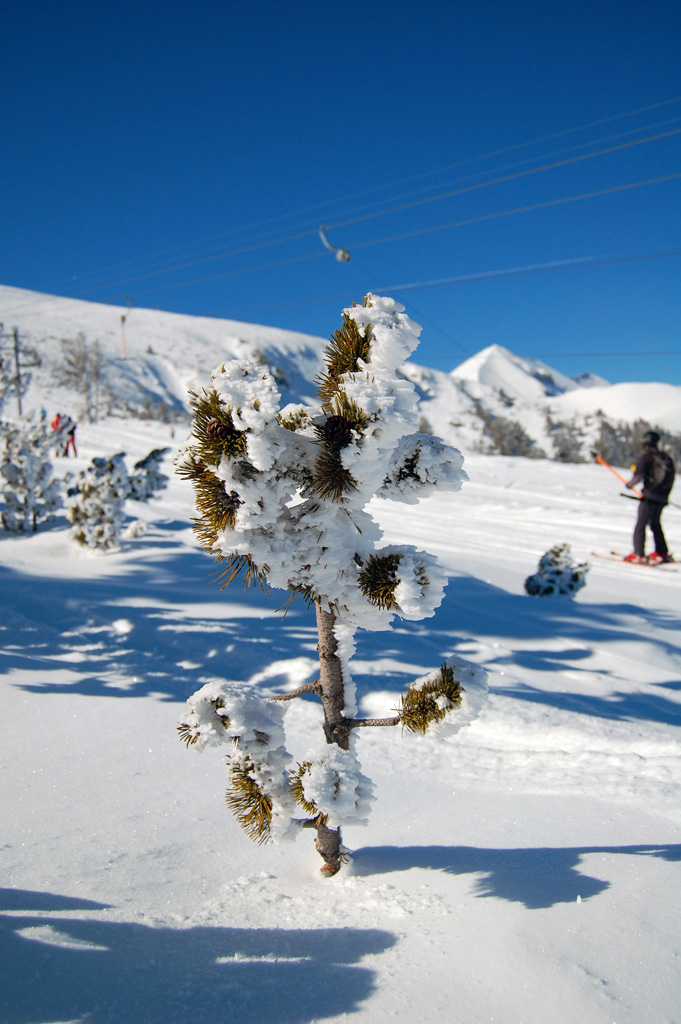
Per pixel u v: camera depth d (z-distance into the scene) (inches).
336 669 76.9
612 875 71.8
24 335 3927.2
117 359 4170.8
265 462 58.4
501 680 174.4
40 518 421.7
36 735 124.3
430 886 73.2
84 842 86.1
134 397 3590.1
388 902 69.7
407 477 67.0
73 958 56.9
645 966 53.6
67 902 69.6
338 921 66.7
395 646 194.4
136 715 136.1
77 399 3174.2
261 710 71.4
